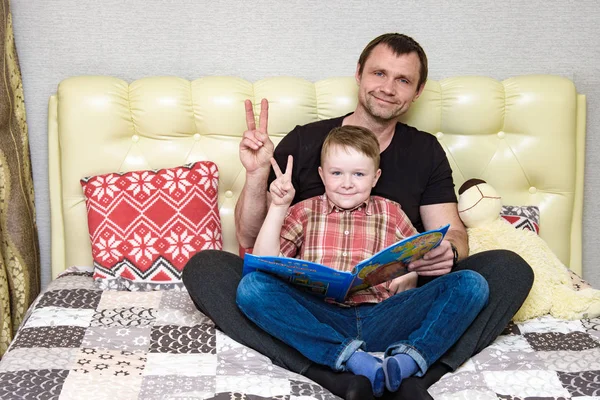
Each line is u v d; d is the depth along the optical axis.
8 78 2.25
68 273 2.17
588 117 2.49
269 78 2.30
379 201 1.94
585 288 2.07
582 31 2.43
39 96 2.38
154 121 2.21
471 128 2.28
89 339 1.74
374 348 1.71
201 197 2.16
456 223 2.04
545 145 2.29
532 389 1.54
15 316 2.31
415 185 2.04
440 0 2.39
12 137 2.27
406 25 2.41
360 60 2.10
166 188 2.14
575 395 1.52
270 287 1.64
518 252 2.02
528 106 2.28
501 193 2.32
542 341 1.77
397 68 1.99
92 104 2.19
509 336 1.81
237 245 2.32
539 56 2.45
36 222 2.45
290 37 2.40
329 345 1.58
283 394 1.51
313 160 2.05
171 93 2.22
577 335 1.81
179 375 1.59
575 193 2.39
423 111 2.27
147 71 2.40
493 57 2.44
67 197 2.22
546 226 2.33
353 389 1.46
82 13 2.34
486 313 1.71
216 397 1.46
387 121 2.05
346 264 1.84
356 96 2.27
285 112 2.24
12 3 2.31
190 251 2.11
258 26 2.38
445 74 2.45
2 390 1.50
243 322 1.73
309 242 1.87
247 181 1.92
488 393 1.51
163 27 2.37
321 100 2.28
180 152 2.25
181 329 1.81
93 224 2.11
